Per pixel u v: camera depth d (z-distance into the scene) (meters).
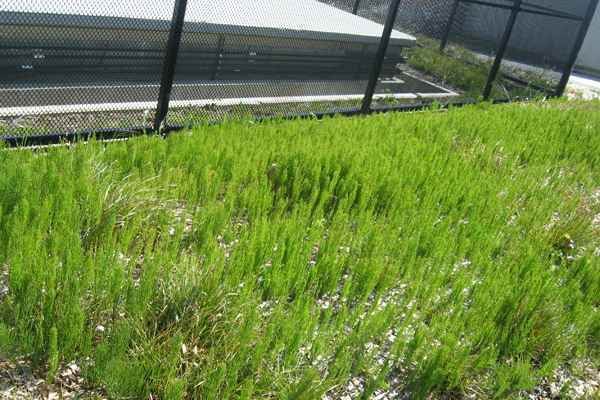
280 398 2.78
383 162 5.61
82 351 2.74
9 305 2.68
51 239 3.15
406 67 12.73
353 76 9.83
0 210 3.26
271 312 3.38
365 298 3.67
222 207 4.02
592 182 6.89
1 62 5.46
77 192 3.80
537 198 5.94
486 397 3.22
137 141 5.12
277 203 4.45
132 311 2.88
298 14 9.84
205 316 2.99
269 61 8.19
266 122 6.86
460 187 5.55
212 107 7.00
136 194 4.04
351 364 3.23
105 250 3.33
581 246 5.32
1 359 2.67
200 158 4.73
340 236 4.12
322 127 6.65
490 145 7.10
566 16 12.27
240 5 8.88
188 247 3.85
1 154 4.04
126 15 6.39
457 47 13.95
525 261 4.41
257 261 3.61
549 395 3.42
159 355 2.74
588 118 10.06
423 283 3.87
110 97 6.29
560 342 3.66
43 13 5.55
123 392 2.54
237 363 2.74
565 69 13.50
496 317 3.79
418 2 12.59
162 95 5.89
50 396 2.55
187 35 7.06
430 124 7.68
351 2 12.20
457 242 4.74
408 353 3.23
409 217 4.78
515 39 14.36
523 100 11.88
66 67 5.88
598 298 4.31
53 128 5.50
